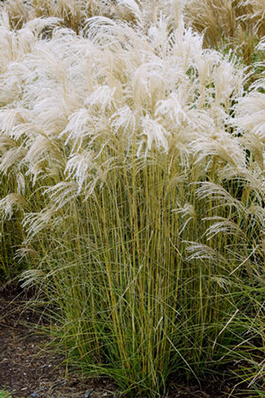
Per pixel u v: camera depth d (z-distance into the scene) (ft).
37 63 10.01
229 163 9.12
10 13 24.77
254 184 8.84
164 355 9.92
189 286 10.16
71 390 10.51
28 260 13.78
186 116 7.91
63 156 10.96
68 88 9.71
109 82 8.95
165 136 8.68
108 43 9.93
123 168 9.36
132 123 8.29
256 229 12.03
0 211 13.79
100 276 10.61
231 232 10.00
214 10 18.02
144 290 9.71
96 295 10.84
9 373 11.22
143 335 9.78
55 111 9.12
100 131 9.03
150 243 9.68
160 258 9.41
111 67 9.23
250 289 9.78
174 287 9.99
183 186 10.16
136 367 10.07
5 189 13.97
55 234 11.82
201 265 9.81
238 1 18.92
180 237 10.01
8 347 12.18
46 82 10.30
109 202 10.36
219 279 9.55
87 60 9.27
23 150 11.31
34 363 11.52
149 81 8.59
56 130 9.54
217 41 18.37
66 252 11.03
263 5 15.96
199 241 10.09
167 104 7.90
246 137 8.34
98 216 10.38
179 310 10.03
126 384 10.23
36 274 11.94
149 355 9.66
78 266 10.69
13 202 11.86
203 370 10.57
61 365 11.37
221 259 9.75
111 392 10.24
